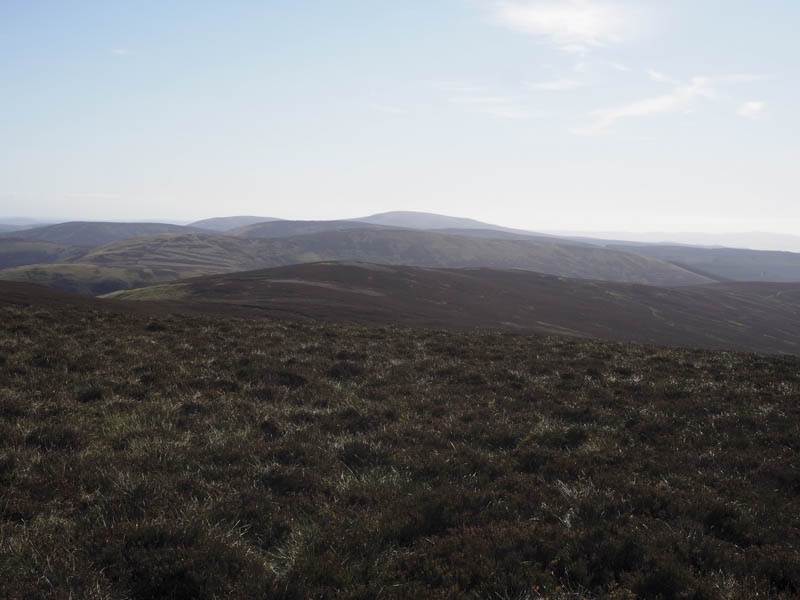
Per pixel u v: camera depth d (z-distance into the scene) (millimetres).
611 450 10430
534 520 7031
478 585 5441
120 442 10203
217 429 11438
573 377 18203
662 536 6469
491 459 9828
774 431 11820
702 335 111312
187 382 15352
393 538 6605
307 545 6285
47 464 8617
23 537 6047
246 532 6797
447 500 7617
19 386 13641
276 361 19016
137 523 6438
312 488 8328
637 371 19156
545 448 10492
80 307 33531
